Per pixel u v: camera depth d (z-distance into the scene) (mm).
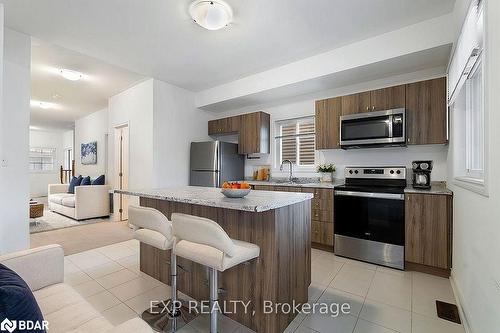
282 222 1668
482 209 1390
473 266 1570
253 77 3846
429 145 3008
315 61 3182
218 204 1500
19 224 2582
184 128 4508
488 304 1272
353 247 2920
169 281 2279
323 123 3469
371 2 2158
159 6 2209
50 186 6070
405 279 2416
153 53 3107
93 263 2781
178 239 1621
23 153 2619
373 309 1914
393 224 2666
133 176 4379
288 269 1740
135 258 2934
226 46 2934
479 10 1484
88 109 6145
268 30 2594
